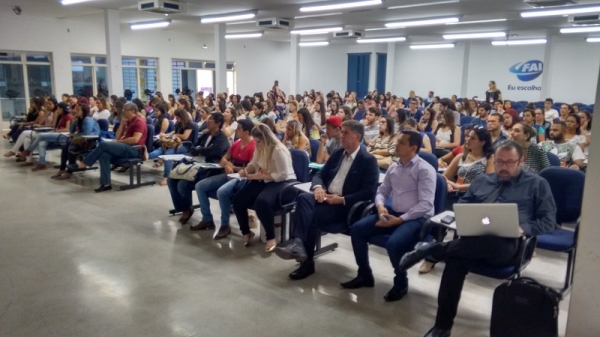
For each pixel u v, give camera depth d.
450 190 3.62
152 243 3.82
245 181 3.85
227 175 4.05
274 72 17.77
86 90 12.73
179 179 4.32
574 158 4.51
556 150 4.66
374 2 8.07
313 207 3.15
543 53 14.66
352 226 3.00
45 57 11.71
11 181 5.98
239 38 15.73
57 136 6.70
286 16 10.46
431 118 6.89
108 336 2.41
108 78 10.31
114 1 9.03
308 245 3.17
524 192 2.71
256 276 3.20
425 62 17.50
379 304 2.81
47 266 3.31
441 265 3.44
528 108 6.84
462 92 15.64
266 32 14.11
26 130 7.34
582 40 13.83
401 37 14.20
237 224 4.36
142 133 5.67
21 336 2.40
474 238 2.38
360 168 3.20
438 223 2.62
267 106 8.97
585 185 2.17
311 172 4.30
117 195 5.37
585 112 4.88
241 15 10.09
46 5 9.66
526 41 13.93
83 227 4.20
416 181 2.96
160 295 2.89
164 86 14.62
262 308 2.74
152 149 6.06
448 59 16.88
